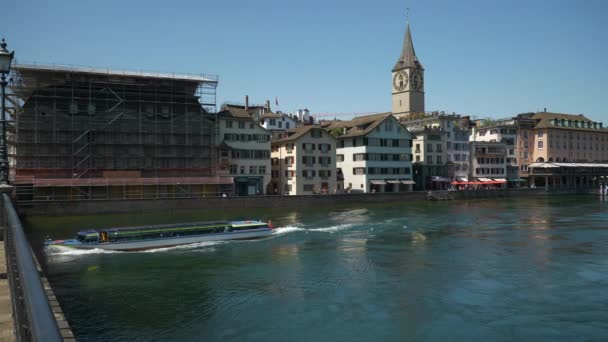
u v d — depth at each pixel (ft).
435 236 158.92
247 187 281.13
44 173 226.58
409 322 75.25
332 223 191.83
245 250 134.51
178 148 257.96
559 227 181.37
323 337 69.56
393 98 540.11
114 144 242.58
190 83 268.00
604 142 458.50
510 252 129.59
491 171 387.34
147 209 221.87
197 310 80.69
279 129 384.88
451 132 365.61
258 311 80.38
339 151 338.95
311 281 98.99
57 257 123.75
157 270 109.40
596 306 82.33
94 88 242.78
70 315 78.28
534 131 422.41
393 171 327.06
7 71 68.23
